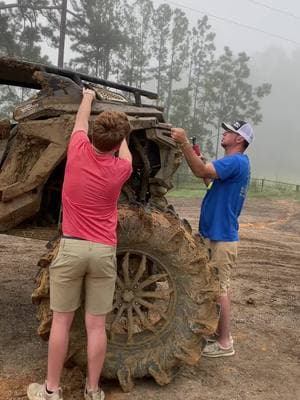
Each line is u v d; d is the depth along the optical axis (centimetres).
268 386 393
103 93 445
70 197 330
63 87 399
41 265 354
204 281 389
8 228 402
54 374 337
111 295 343
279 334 503
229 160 417
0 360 404
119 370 371
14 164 395
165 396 368
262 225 1434
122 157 346
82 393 360
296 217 1722
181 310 389
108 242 335
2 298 553
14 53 3269
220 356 436
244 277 731
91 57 4044
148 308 401
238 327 514
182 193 2516
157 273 409
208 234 431
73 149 332
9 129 411
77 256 326
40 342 441
